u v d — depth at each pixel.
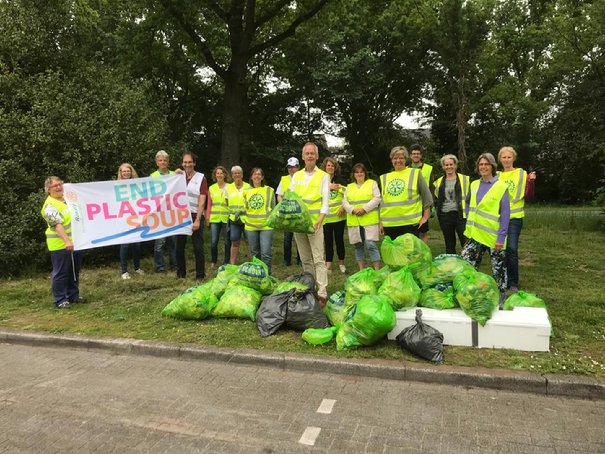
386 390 4.13
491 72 34.06
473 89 31.12
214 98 25.36
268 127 28.39
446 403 3.87
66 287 6.73
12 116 9.60
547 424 3.53
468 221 6.03
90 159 10.39
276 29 21.59
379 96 31.27
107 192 7.36
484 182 5.89
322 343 4.93
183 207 7.88
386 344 4.86
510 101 32.09
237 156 17.00
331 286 7.31
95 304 6.77
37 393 4.19
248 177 24.03
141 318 6.02
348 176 31.28
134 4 16.41
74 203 7.08
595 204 14.80
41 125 9.64
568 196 30.14
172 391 4.19
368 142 32.69
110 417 3.74
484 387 4.15
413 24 22.34
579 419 3.60
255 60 24.70
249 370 4.62
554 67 21.69
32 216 9.11
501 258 5.93
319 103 28.53
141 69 18.98
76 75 11.17
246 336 5.25
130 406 3.92
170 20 16.34
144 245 10.93
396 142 30.89
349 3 18.75
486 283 4.77
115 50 18.80
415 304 5.06
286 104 28.00
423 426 3.52
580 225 14.99
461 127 29.84
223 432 3.49
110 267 9.72
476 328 4.73
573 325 5.33
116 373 4.62
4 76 9.88
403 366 4.36
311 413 3.74
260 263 6.22
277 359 4.66
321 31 25.36
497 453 3.16
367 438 3.37
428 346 4.48
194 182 8.05
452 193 7.05
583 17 19.02
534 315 4.76
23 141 9.66
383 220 6.93
